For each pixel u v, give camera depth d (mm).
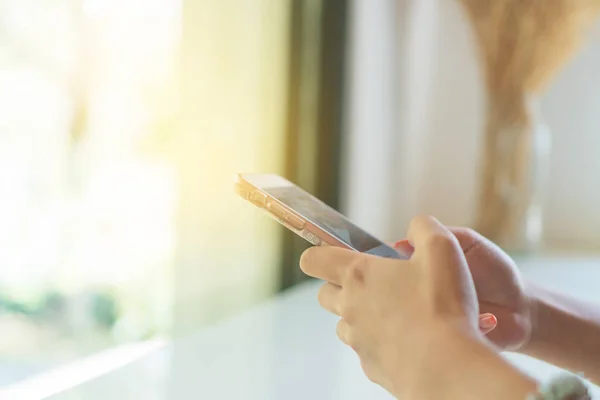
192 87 959
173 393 632
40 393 632
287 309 1049
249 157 1112
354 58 1602
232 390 642
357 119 1647
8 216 826
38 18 855
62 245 883
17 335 830
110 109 940
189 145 959
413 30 1996
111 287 930
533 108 1638
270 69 1192
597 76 1832
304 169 1379
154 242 962
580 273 1373
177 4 949
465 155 1967
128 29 949
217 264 1025
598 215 1854
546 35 1577
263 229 1147
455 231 533
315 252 427
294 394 637
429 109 1999
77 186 901
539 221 1674
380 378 380
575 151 1863
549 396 310
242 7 1076
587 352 539
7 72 820
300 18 1329
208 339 848
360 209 1693
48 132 868
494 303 530
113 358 762
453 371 329
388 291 378
